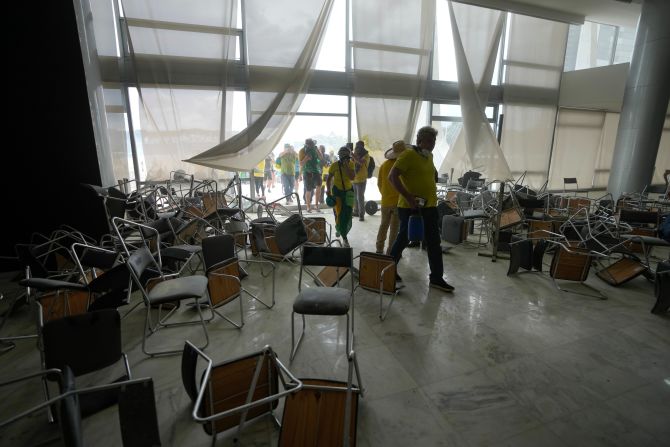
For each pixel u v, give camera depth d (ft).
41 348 5.97
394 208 11.03
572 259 9.87
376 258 8.66
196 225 12.34
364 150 18.25
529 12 20.56
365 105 19.15
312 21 16.94
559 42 23.77
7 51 10.74
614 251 11.23
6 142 11.13
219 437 4.87
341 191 12.29
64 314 7.30
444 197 17.95
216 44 16.43
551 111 24.94
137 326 7.97
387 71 19.03
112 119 15.88
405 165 8.71
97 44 15.12
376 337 7.45
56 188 11.84
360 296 9.45
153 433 3.68
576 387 5.92
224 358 6.74
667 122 24.57
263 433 4.94
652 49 18.06
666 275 8.45
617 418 5.25
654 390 5.86
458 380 6.08
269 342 7.27
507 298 9.44
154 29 15.57
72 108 11.61
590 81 23.25
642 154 19.10
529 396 5.70
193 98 16.61
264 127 16.93
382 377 6.14
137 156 17.10
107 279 6.79
